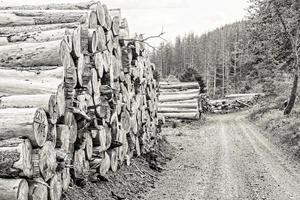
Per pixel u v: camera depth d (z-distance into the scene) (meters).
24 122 5.53
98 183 9.16
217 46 111.75
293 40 25.88
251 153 17.12
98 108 8.86
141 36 13.84
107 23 9.87
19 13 8.26
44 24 8.23
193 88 33.78
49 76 6.79
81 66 8.03
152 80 16.72
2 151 5.32
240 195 10.41
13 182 5.32
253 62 32.47
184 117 30.86
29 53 6.95
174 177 12.60
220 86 83.38
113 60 10.62
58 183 6.68
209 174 13.06
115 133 10.16
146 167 13.13
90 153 8.77
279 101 32.50
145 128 14.88
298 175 12.84
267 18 26.88
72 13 8.45
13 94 6.48
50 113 6.20
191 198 10.06
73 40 7.55
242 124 29.86
